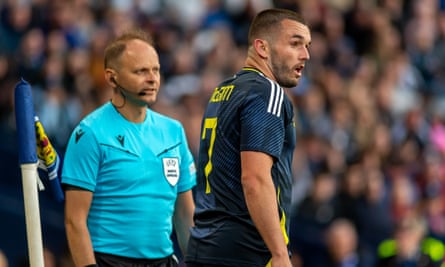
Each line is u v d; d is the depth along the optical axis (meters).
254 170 20.02
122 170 21.89
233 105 20.67
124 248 21.89
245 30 54.44
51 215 41.66
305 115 48.75
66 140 43.41
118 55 22.02
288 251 20.86
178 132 22.88
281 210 20.72
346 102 51.22
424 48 60.25
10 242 42.69
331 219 42.97
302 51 21.17
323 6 57.66
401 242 38.12
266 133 20.19
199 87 47.62
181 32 52.22
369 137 49.97
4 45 47.84
